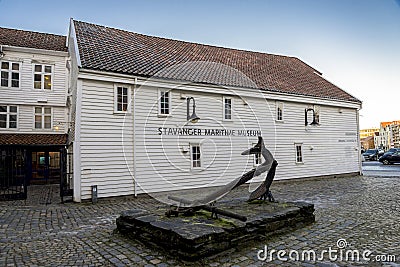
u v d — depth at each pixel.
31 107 17.14
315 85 19.20
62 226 6.91
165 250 4.66
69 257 4.69
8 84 16.67
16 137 16.11
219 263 4.27
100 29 14.83
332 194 11.44
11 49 16.62
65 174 12.71
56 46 18.44
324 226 6.29
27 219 7.69
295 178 16.50
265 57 21.05
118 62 11.88
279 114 16.22
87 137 10.61
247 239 5.00
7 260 4.60
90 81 10.81
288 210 6.05
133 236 5.51
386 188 12.98
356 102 19.56
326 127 18.30
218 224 4.96
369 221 6.76
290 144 16.47
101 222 7.30
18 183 15.59
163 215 5.69
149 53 14.26
